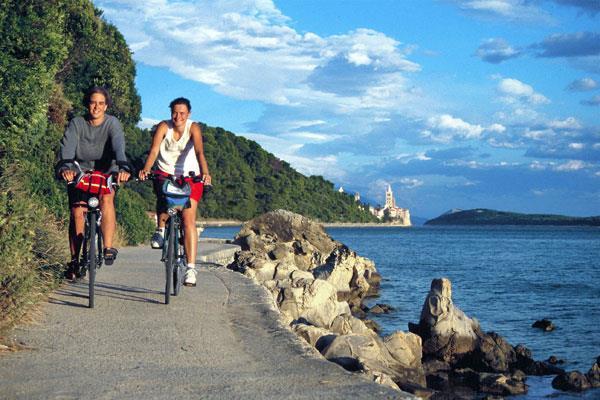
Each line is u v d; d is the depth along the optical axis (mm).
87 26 33031
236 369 5719
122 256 17484
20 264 7062
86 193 8242
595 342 20094
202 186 8719
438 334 15953
